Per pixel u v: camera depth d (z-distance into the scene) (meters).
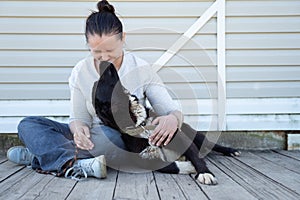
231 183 1.90
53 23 3.03
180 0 3.02
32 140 2.17
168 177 2.06
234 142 3.06
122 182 1.95
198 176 1.93
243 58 3.06
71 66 3.05
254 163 2.47
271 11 3.04
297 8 3.03
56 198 1.64
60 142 2.15
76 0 3.02
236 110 3.07
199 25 3.02
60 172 2.05
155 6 3.03
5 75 3.04
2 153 3.00
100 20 2.04
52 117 3.05
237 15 3.03
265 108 3.06
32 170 2.25
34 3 3.00
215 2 3.02
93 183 1.92
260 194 1.69
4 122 3.03
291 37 3.04
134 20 3.03
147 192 1.74
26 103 3.04
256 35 3.04
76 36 3.04
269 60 3.06
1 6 2.99
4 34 3.01
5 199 1.63
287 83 3.05
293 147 3.04
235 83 3.06
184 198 1.63
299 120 3.06
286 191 1.74
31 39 3.03
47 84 3.05
